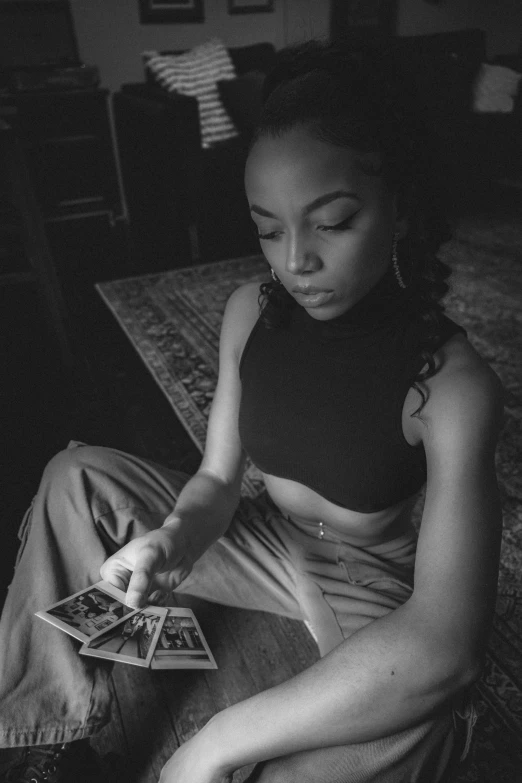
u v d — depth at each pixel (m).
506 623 1.54
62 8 4.91
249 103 4.76
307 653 1.41
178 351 3.13
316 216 0.70
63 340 2.96
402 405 0.84
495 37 7.38
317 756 0.78
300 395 0.92
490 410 0.80
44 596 0.97
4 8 4.71
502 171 5.81
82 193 4.96
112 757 1.15
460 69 5.72
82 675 0.95
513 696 1.36
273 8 5.80
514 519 1.93
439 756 0.81
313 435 0.92
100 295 3.87
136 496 1.08
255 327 1.00
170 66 4.71
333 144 0.67
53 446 2.45
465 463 0.78
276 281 0.94
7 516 2.05
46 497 1.03
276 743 0.76
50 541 1.00
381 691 0.72
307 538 1.16
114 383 2.88
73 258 4.58
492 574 0.75
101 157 4.89
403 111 0.73
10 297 3.77
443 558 0.75
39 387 2.87
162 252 4.65
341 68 0.72
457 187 5.58
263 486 2.11
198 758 0.82
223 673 1.36
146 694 1.31
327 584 1.11
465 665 0.72
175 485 1.16
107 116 4.77
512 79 5.75
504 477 2.13
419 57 5.58
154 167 4.49
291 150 0.68
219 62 4.96
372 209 0.71
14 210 2.73
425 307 0.83
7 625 0.95
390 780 0.78
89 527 1.02
